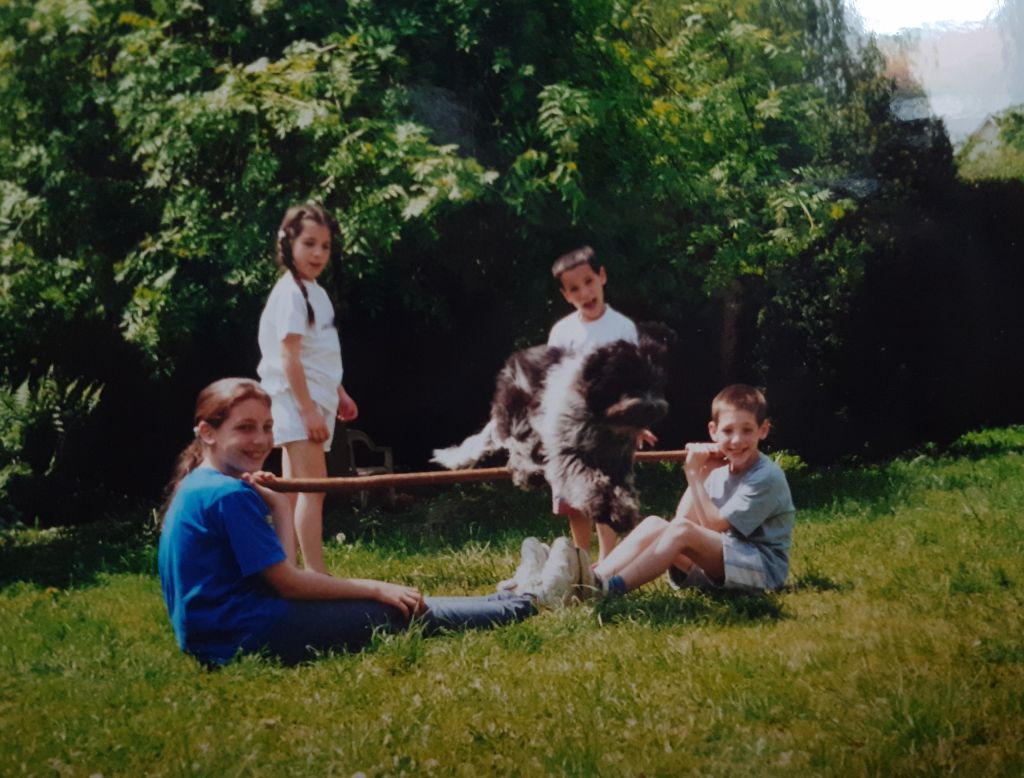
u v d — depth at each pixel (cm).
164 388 1081
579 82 1013
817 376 1261
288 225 575
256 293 923
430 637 462
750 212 1073
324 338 579
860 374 1270
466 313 1098
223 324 972
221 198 943
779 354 1245
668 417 1240
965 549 602
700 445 538
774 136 1199
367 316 1091
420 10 990
